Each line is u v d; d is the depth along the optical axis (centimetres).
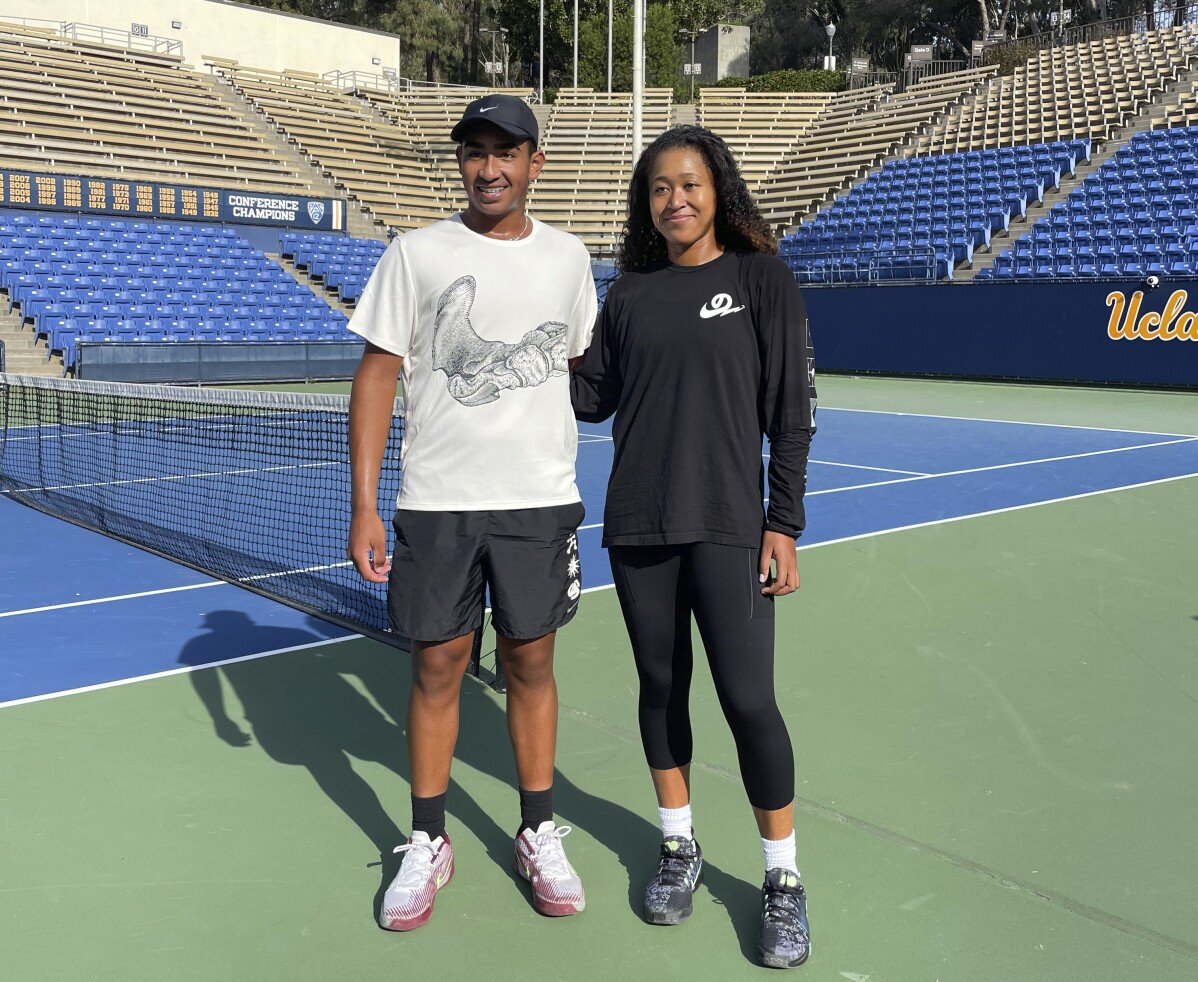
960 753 354
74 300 1812
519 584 259
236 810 317
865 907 263
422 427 257
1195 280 1661
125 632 495
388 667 446
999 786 329
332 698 411
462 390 253
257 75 2980
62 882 276
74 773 342
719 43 4650
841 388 1852
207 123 2603
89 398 1465
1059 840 296
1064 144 2350
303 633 494
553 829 275
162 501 835
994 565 613
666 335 244
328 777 341
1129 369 1756
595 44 4253
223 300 1988
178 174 2356
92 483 923
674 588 254
